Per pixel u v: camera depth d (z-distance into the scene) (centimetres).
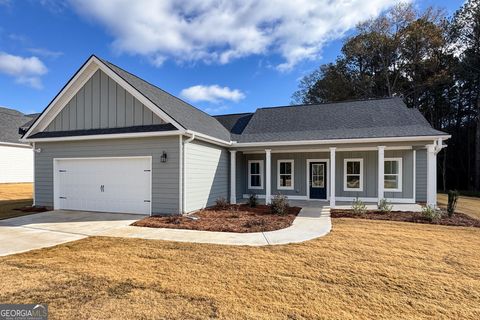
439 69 2586
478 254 555
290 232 734
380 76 2883
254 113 1672
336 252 563
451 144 2708
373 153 1339
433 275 450
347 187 1377
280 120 1514
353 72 3033
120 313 333
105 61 1071
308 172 1432
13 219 938
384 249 584
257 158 1522
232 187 1297
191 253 559
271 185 1487
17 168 2014
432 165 1076
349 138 1135
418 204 1247
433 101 2727
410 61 2669
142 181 1015
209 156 1166
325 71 3216
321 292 390
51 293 385
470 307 351
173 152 968
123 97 1053
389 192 1323
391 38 2719
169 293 385
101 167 1076
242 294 383
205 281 425
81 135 1059
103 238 684
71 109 1127
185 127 938
